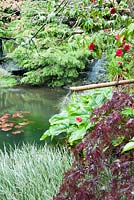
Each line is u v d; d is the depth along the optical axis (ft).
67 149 8.11
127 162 3.97
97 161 4.23
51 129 9.05
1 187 6.57
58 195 4.38
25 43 8.14
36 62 23.71
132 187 3.72
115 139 4.41
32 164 7.07
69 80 24.21
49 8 7.57
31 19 12.51
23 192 6.29
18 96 21.62
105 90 8.57
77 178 4.24
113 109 4.68
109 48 6.36
